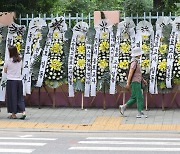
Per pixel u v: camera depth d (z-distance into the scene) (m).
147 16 16.48
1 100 16.77
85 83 16.39
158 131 13.22
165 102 16.53
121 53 16.23
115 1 23.52
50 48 16.61
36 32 16.80
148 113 15.80
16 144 11.42
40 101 17.08
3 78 16.72
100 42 16.38
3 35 16.92
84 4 22.09
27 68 16.66
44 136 12.69
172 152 10.45
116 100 16.69
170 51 16.03
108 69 16.27
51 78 16.50
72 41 16.52
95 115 15.54
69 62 16.47
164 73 15.99
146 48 16.12
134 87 14.99
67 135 12.87
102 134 13.02
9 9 18.28
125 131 13.29
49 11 20.31
